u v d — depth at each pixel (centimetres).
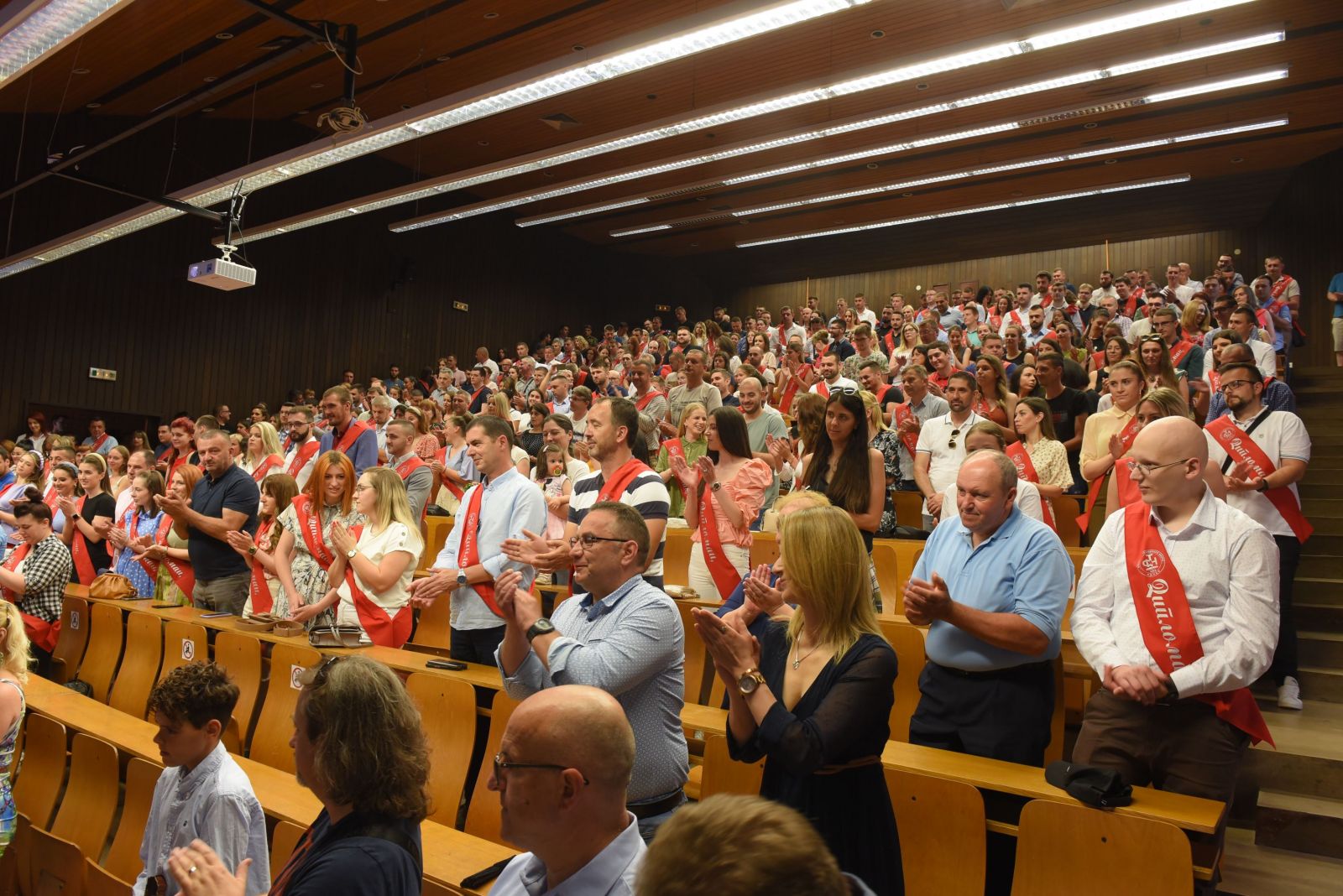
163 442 1189
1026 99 1260
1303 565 533
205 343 1550
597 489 377
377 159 1734
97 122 1343
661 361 1394
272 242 1631
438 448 830
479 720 371
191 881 165
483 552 388
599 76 816
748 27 738
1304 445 425
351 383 1587
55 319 1402
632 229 1944
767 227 1922
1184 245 1620
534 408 882
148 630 517
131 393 1470
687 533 572
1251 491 425
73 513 666
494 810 331
